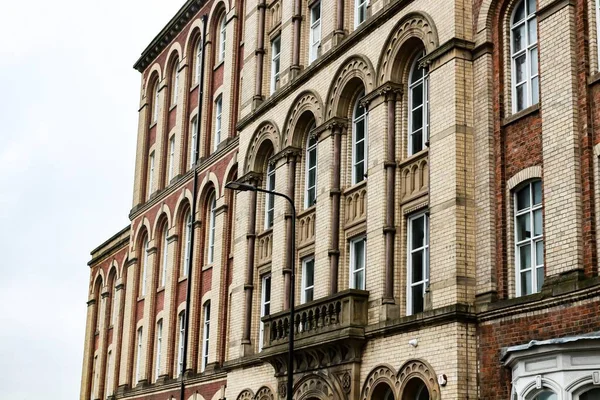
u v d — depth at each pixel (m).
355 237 27.03
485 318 21.28
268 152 32.91
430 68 23.81
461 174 22.39
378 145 25.70
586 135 19.38
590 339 17.34
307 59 31.45
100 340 52.16
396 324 23.42
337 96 28.19
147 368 42.53
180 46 44.88
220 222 37.06
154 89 48.62
